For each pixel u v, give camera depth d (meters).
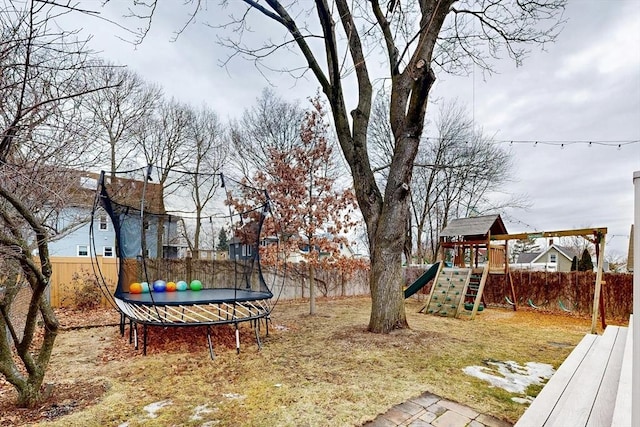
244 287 7.85
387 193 5.93
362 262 9.20
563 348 5.36
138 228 7.79
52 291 8.61
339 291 12.98
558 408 2.49
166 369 4.22
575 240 27.34
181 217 9.24
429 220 19.38
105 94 9.37
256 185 9.42
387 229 5.90
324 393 3.44
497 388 3.62
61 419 2.89
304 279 12.05
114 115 10.73
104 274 8.98
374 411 3.05
